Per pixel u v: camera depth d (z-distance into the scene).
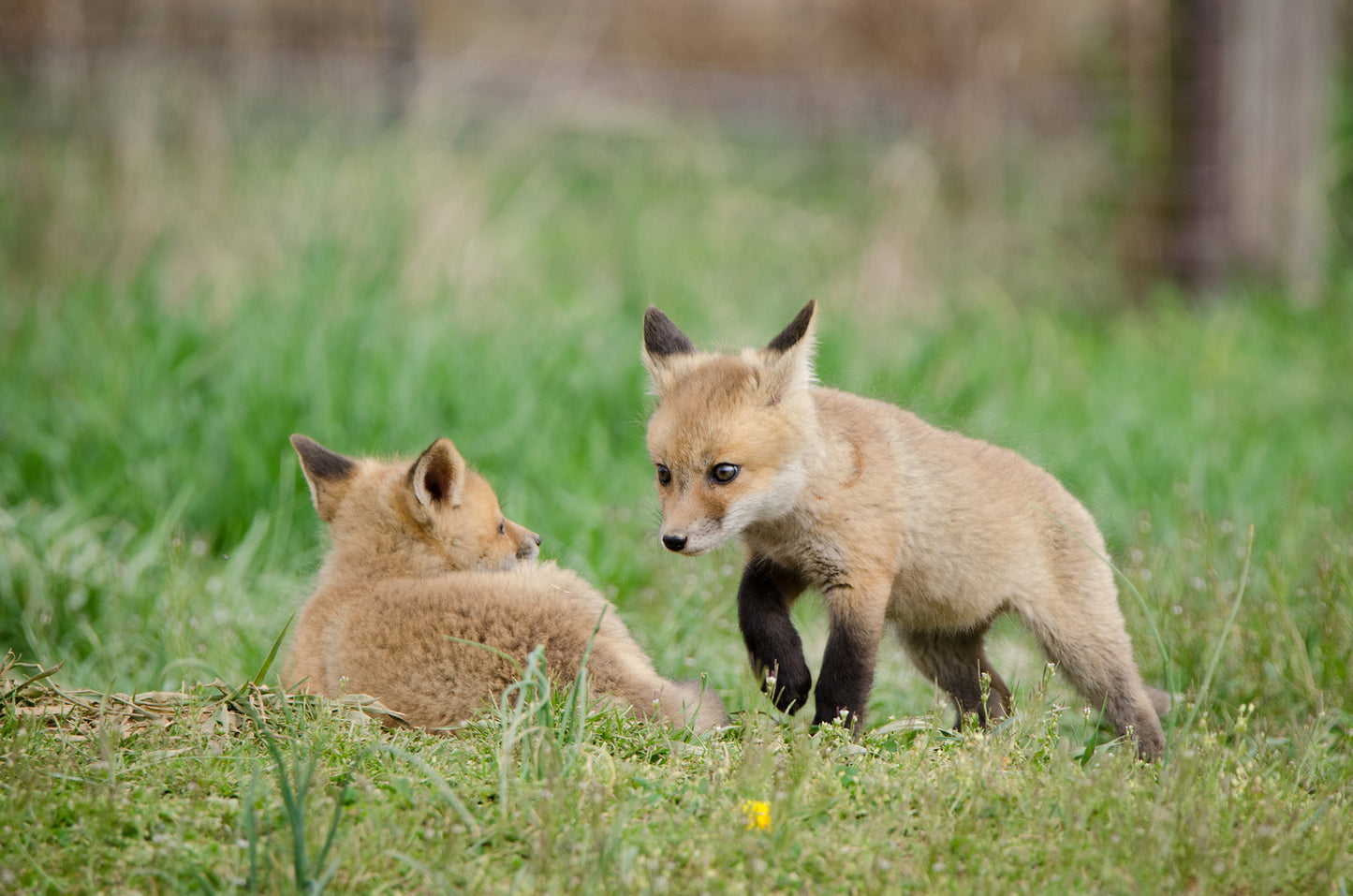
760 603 7.77
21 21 15.68
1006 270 18.62
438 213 16.11
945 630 8.27
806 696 7.62
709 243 17.83
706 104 19.66
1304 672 8.16
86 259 15.37
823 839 5.24
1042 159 19.25
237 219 15.56
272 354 13.13
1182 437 13.62
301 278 14.87
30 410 12.55
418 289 15.47
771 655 7.64
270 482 11.82
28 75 15.68
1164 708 7.89
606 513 11.57
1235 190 19.88
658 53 20.80
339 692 6.87
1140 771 6.31
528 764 5.73
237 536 11.53
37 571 10.00
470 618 6.77
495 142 17.28
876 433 7.67
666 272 17.25
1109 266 19.62
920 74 19.08
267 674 8.61
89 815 5.29
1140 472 12.70
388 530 8.06
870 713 8.56
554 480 12.03
